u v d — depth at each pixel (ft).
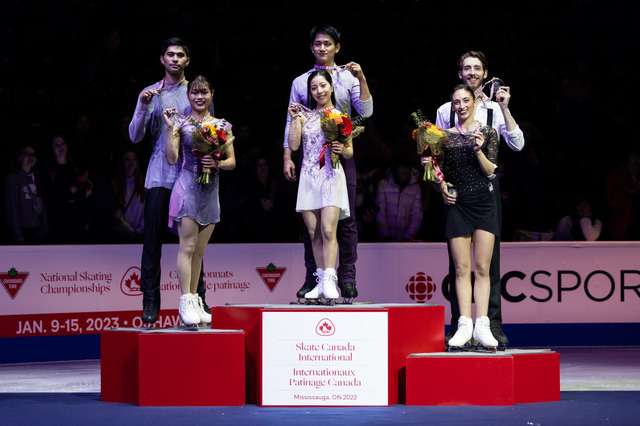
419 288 36.29
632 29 50.65
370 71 48.65
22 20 45.16
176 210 22.58
